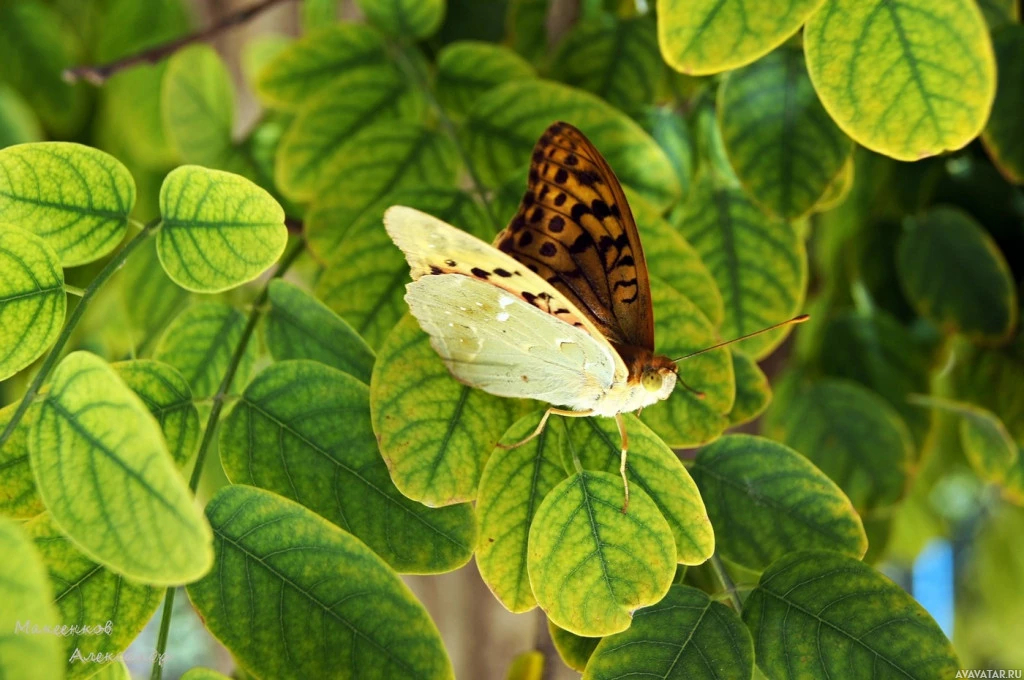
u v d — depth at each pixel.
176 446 0.40
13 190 0.40
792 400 0.49
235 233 0.40
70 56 0.54
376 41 0.48
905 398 0.49
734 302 0.45
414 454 0.40
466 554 0.40
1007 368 0.49
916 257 0.49
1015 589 0.64
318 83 0.48
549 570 0.40
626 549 0.40
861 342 0.50
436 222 0.39
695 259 0.42
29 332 0.40
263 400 0.41
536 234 0.42
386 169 0.45
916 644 0.40
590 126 0.44
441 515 0.40
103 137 0.56
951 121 0.40
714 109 0.46
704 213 0.46
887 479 0.48
